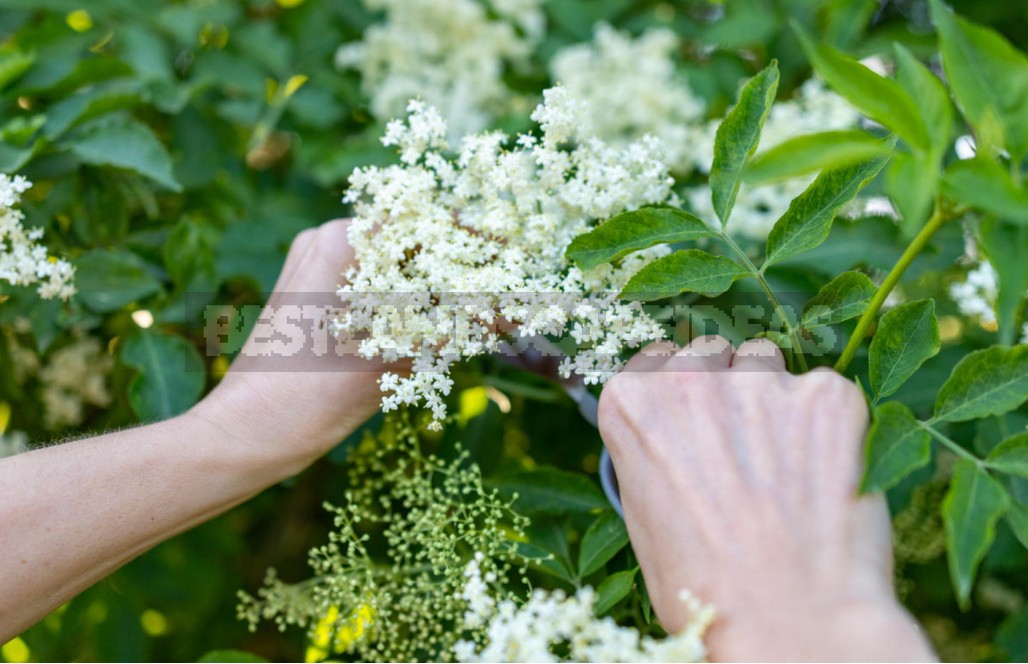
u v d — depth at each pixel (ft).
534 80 7.09
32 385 5.71
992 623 5.82
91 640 5.71
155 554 5.80
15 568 3.27
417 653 4.46
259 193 6.22
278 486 5.77
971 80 2.69
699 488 2.83
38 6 5.78
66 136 4.75
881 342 3.22
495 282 3.30
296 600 4.33
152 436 3.69
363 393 3.85
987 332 4.81
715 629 2.62
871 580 2.62
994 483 2.70
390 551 3.95
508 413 5.24
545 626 2.80
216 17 6.37
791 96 6.43
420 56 6.78
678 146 5.77
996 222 2.64
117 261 4.62
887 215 4.48
